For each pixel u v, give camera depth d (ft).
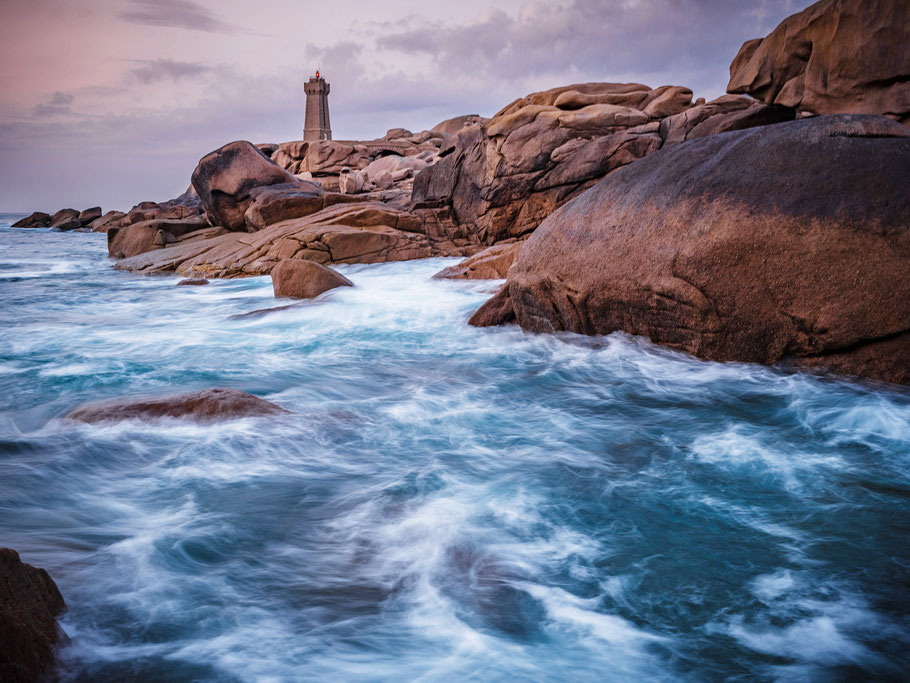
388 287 45.85
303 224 68.03
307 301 41.16
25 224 224.33
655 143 60.49
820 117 24.20
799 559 11.02
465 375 24.20
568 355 26.55
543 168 64.49
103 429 16.78
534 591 10.01
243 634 8.83
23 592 7.87
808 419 18.71
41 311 44.21
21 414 19.33
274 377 23.82
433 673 8.21
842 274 21.31
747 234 22.52
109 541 11.27
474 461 15.49
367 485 13.98
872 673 8.27
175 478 14.15
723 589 10.14
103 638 8.56
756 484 14.15
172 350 28.96
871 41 37.19
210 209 80.74
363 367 25.52
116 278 65.67
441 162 75.05
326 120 294.46
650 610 9.59
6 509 12.43
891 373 21.02
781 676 8.21
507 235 67.31
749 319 22.77
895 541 11.61
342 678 8.09
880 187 21.39
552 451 16.24
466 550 11.18
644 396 21.13
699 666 8.41
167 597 9.60
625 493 13.66
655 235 24.72
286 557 10.89
